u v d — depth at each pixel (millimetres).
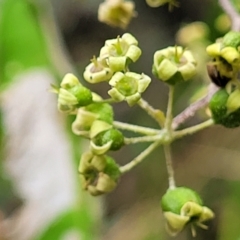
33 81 181
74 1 289
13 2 185
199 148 253
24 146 178
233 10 138
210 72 127
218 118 128
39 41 183
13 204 227
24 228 172
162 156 254
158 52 126
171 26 271
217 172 249
